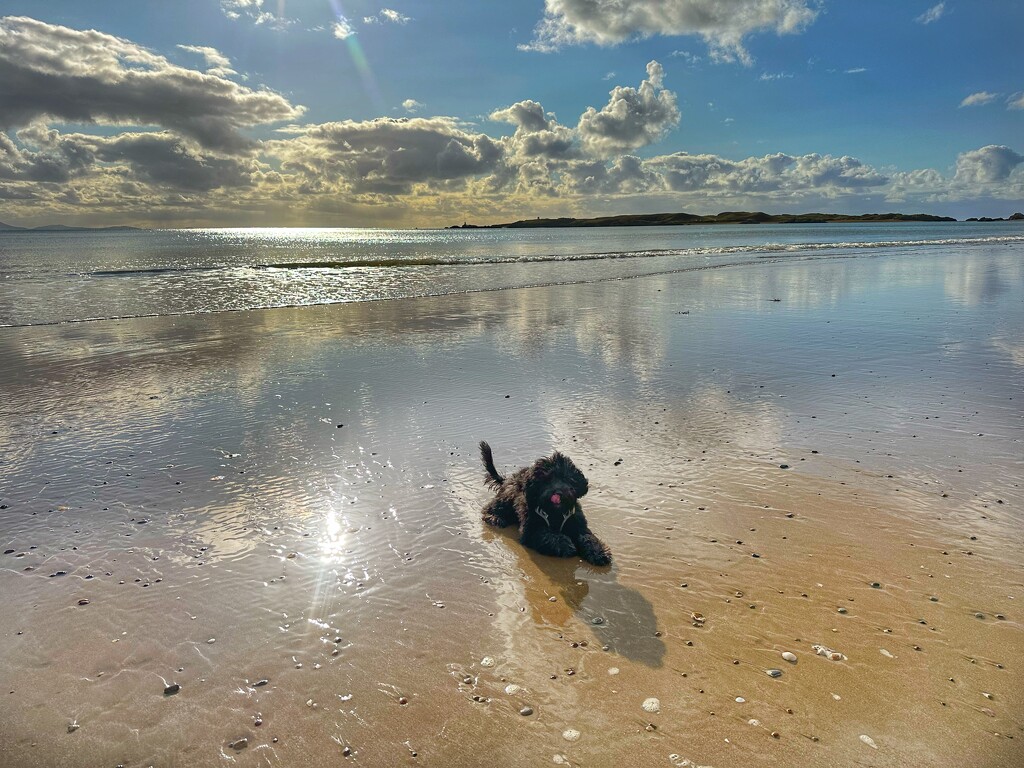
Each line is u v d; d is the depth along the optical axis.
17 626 1.84
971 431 3.31
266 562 2.19
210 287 10.91
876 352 5.10
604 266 14.75
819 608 1.91
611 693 1.59
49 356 5.30
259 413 3.77
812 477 2.81
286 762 1.40
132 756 1.42
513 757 1.41
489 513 2.54
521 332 6.28
